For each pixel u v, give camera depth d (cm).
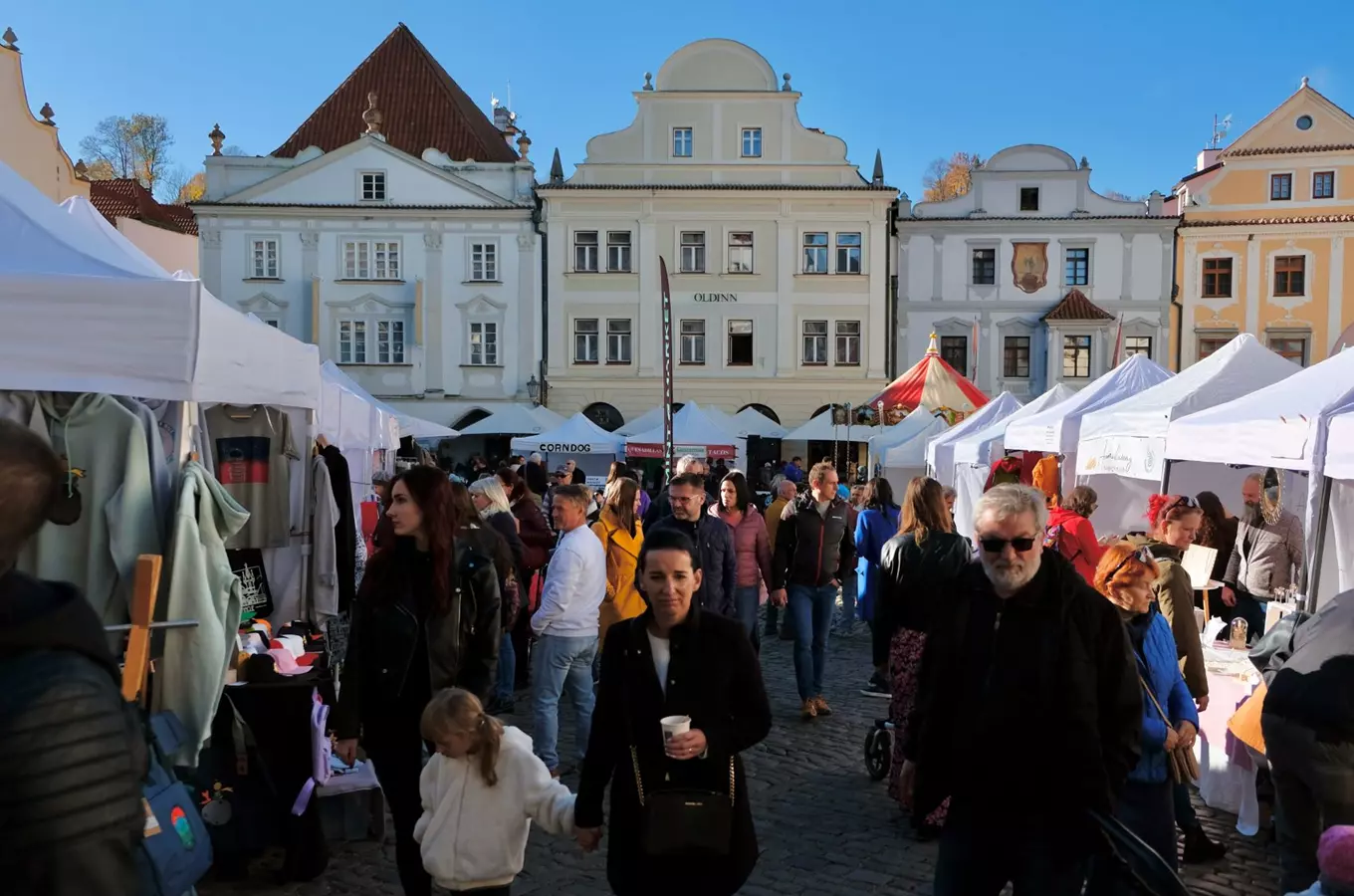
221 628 437
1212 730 585
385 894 456
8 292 413
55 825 138
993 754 304
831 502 800
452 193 3462
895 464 2102
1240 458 738
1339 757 346
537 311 3478
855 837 540
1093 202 3478
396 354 3462
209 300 469
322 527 656
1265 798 540
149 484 446
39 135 2642
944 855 317
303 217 3438
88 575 435
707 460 2419
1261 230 3403
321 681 484
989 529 301
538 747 620
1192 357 3456
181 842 319
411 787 404
